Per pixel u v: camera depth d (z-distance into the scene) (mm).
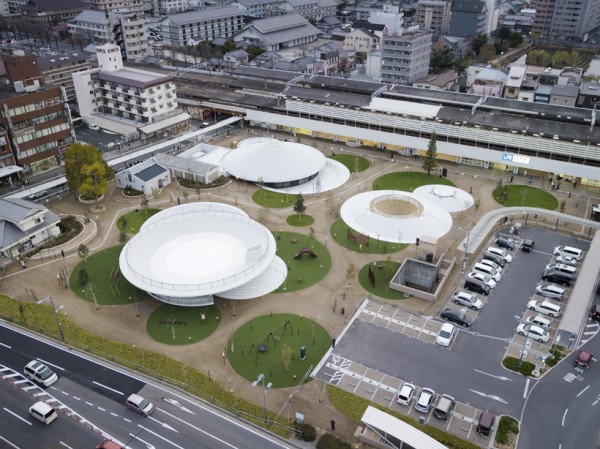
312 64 189000
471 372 65562
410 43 174375
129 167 115125
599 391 62656
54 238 94188
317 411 60188
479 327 73500
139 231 95625
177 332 72938
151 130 140125
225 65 190500
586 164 110938
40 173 120688
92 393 62094
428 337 71688
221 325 74250
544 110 125312
